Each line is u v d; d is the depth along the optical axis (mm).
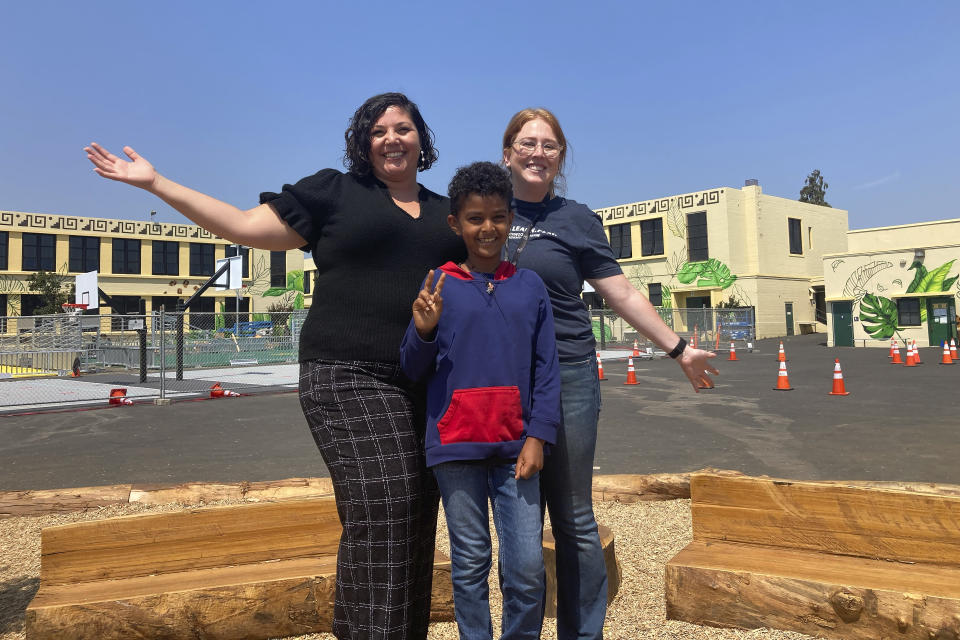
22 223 41281
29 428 9445
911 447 6816
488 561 1962
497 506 1960
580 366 2250
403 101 2209
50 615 2484
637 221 41781
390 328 2049
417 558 2107
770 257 38594
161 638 2588
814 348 28328
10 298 40844
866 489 2752
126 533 2805
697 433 8047
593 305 31938
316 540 3018
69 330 19812
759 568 2678
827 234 42844
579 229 2355
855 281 29406
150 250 45125
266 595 2666
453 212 2104
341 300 2059
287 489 4750
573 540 2219
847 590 2451
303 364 2115
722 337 29141
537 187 2396
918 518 2668
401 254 2086
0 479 6102
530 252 2301
